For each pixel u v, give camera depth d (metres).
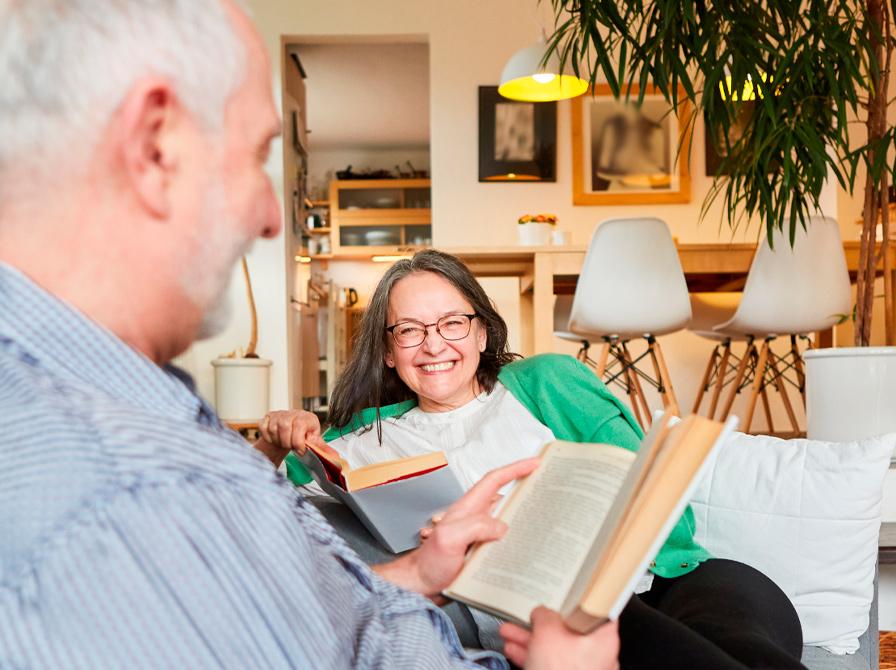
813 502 1.41
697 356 5.52
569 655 0.69
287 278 5.35
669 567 1.29
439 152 5.45
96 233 0.54
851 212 5.08
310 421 1.38
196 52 0.56
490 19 5.43
